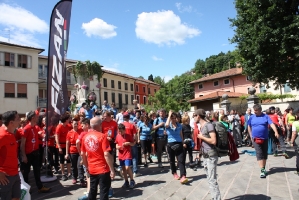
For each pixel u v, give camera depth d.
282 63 15.99
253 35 16.78
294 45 15.23
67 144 6.72
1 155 3.80
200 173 7.32
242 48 17.78
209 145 4.54
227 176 6.75
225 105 18.05
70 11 7.77
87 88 15.56
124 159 6.08
